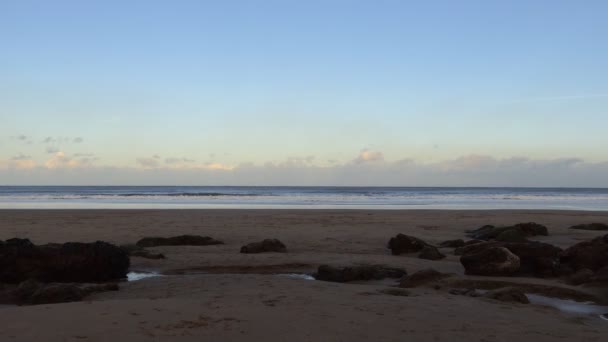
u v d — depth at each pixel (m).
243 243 17.94
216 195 76.31
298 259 14.49
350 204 48.00
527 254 12.02
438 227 23.62
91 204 44.94
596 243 12.26
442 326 6.67
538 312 8.05
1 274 11.30
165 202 50.06
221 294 9.11
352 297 8.66
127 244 16.38
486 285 10.64
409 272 12.62
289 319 6.80
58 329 6.11
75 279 11.62
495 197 77.62
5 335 5.85
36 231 20.39
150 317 6.76
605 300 9.65
